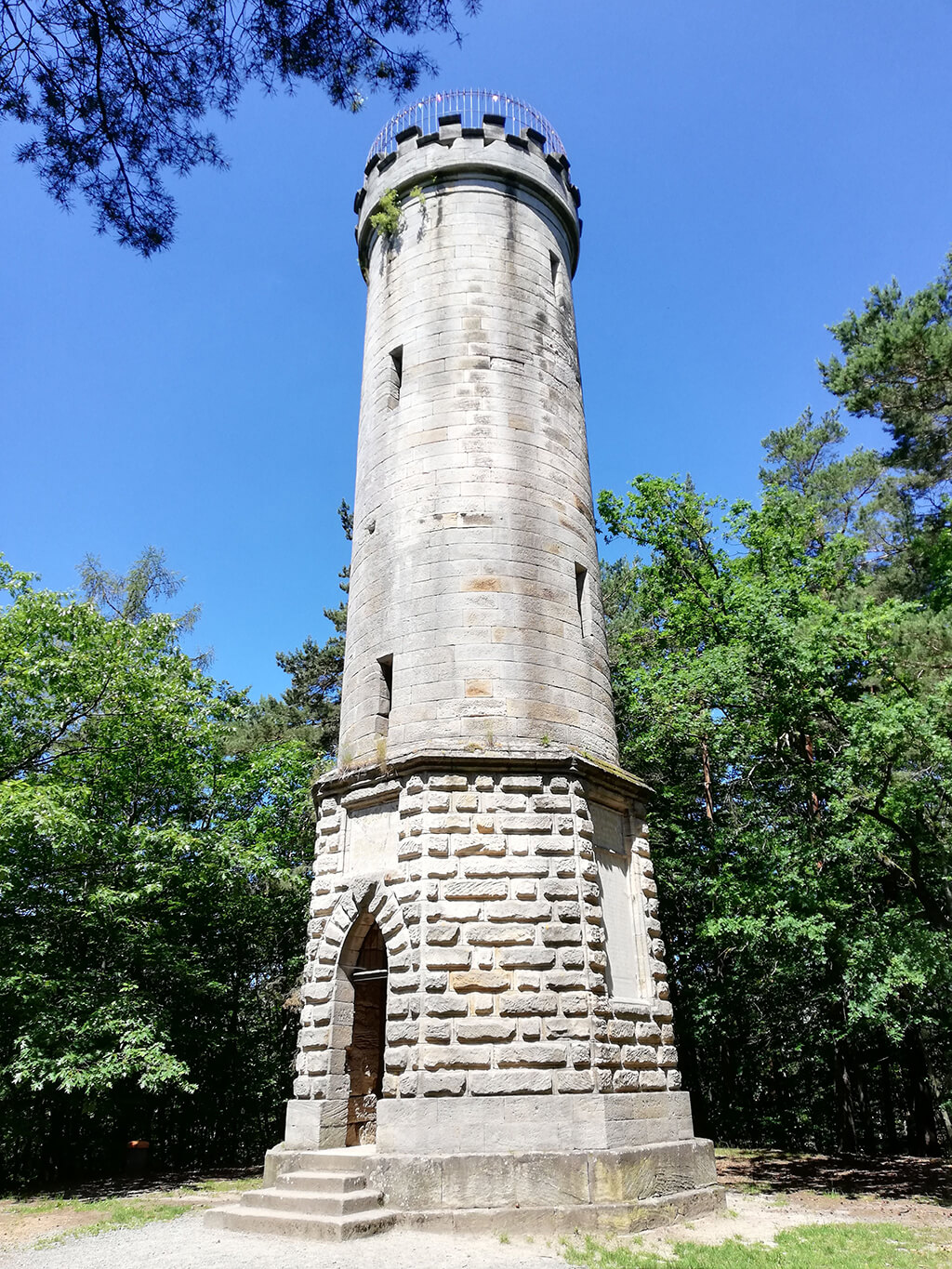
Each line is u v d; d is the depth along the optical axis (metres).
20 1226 14.50
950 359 18.47
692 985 26.27
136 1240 11.77
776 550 25.86
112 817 22.14
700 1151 13.88
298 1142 13.73
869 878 18.47
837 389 20.78
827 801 17.44
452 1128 12.12
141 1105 22.64
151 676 22.47
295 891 26.56
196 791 23.61
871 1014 15.11
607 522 28.12
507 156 20.36
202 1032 22.91
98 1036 18.50
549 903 13.62
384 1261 9.73
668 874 25.94
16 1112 19.83
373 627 16.83
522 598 16.14
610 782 15.55
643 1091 13.56
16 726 21.55
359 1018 15.72
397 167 20.88
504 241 19.55
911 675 16.66
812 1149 25.62
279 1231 11.40
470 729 14.90
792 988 22.77
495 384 17.92
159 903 21.50
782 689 17.58
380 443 18.44
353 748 16.28
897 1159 21.38
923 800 16.55
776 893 17.02
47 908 20.31
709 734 21.50
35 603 21.88
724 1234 11.82
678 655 25.75
